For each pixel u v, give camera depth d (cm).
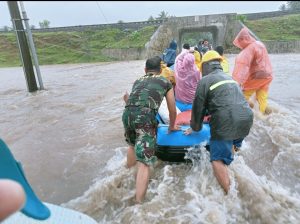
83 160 474
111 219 314
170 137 409
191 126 384
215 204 323
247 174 375
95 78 1540
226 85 351
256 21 3888
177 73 510
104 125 661
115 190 365
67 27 4322
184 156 411
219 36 3616
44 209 128
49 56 3647
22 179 123
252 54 586
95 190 367
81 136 594
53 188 391
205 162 403
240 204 323
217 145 341
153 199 335
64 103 904
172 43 923
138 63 2692
